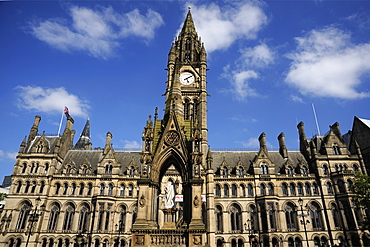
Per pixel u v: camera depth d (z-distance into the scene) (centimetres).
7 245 6103
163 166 3462
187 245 2812
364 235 5869
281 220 6381
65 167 7088
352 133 7556
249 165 7469
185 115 7738
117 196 6750
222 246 6231
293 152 7862
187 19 10144
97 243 6209
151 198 3134
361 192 4959
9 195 6575
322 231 6222
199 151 3272
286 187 6800
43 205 6456
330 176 6719
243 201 6650
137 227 2878
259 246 6134
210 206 6319
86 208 6662
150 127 3481
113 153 7288
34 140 7688
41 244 6222
